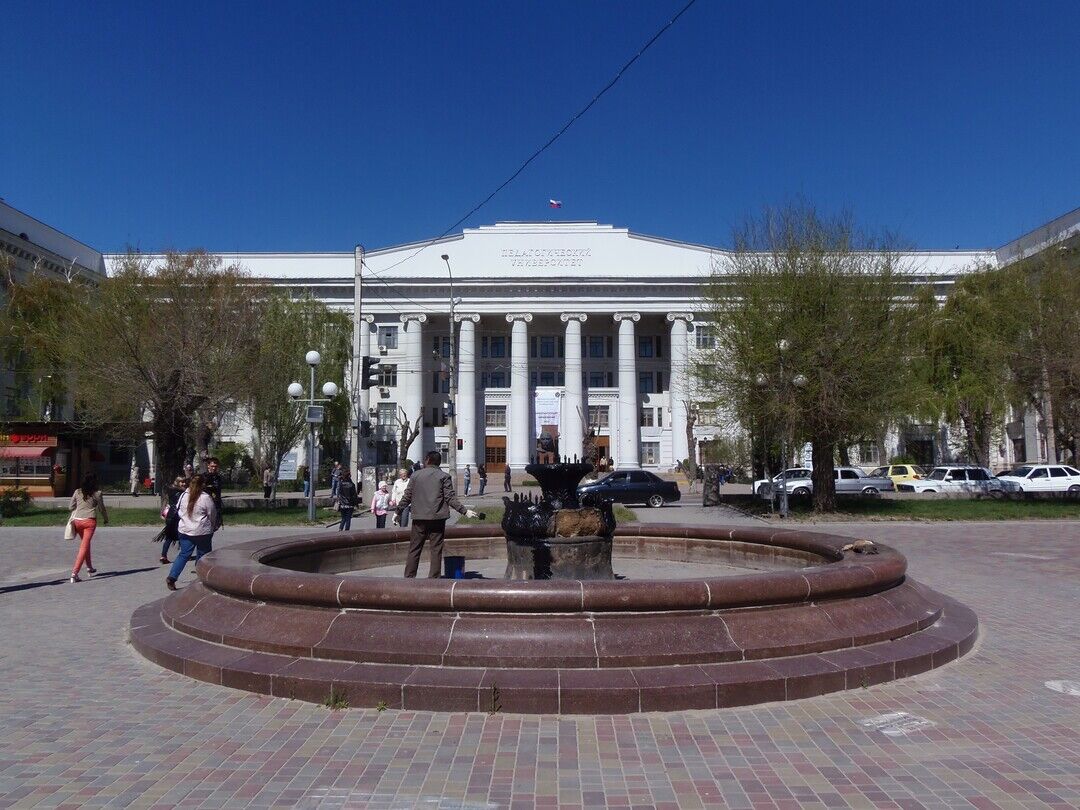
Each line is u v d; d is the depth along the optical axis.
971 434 38.88
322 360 40.78
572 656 6.04
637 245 63.00
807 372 25.53
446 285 61.75
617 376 65.25
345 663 6.24
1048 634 8.29
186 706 5.87
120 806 4.20
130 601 10.48
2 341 35.88
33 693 6.20
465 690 5.68
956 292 35.09
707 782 4.50
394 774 4.62
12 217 44.25
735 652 6.22
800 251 26.61
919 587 8.77
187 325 27.31
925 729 5.36
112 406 28.22
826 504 27.03
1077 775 4.59
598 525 9.66
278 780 4.54
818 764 4.76
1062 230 38.62
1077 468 36.53
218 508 13.16
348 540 11.50
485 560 13.30
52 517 25.89
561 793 4.36
